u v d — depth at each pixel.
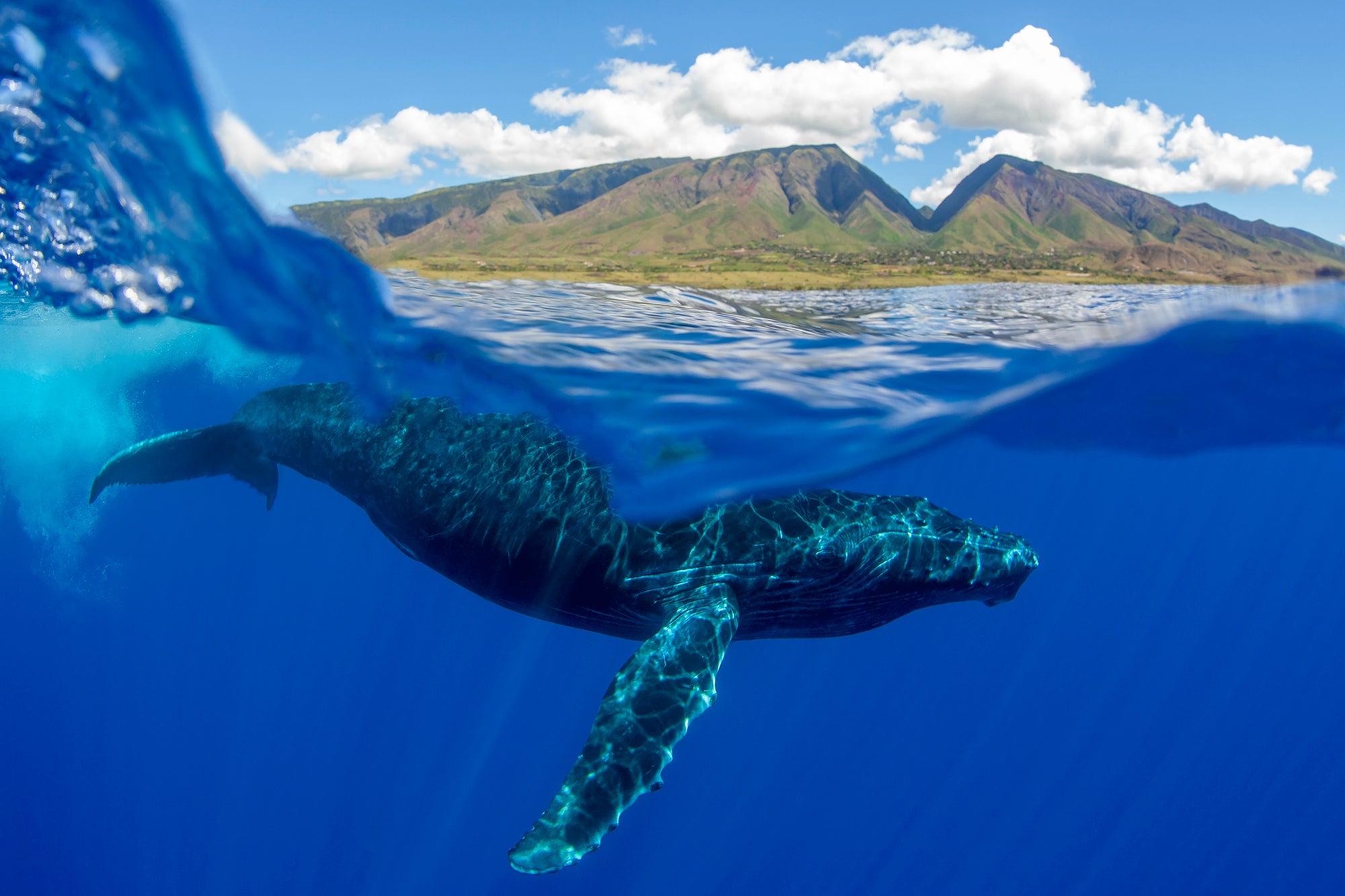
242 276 7.45
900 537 6.87
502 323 8.56
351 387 8.42
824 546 6.45
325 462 8.32
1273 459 12.84
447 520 6.80
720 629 5.50
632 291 10.48
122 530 13.62
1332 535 16.77
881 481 11.58
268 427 9.27
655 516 6.43
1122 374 8.27
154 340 9.77
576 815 3.85
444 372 7.55
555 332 8.50
